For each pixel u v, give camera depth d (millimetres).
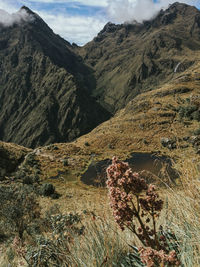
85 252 2801
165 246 2346
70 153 130750
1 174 94000
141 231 2248
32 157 117125
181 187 2988
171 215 2857
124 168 2078
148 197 1987
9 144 139625
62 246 3146
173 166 3314
